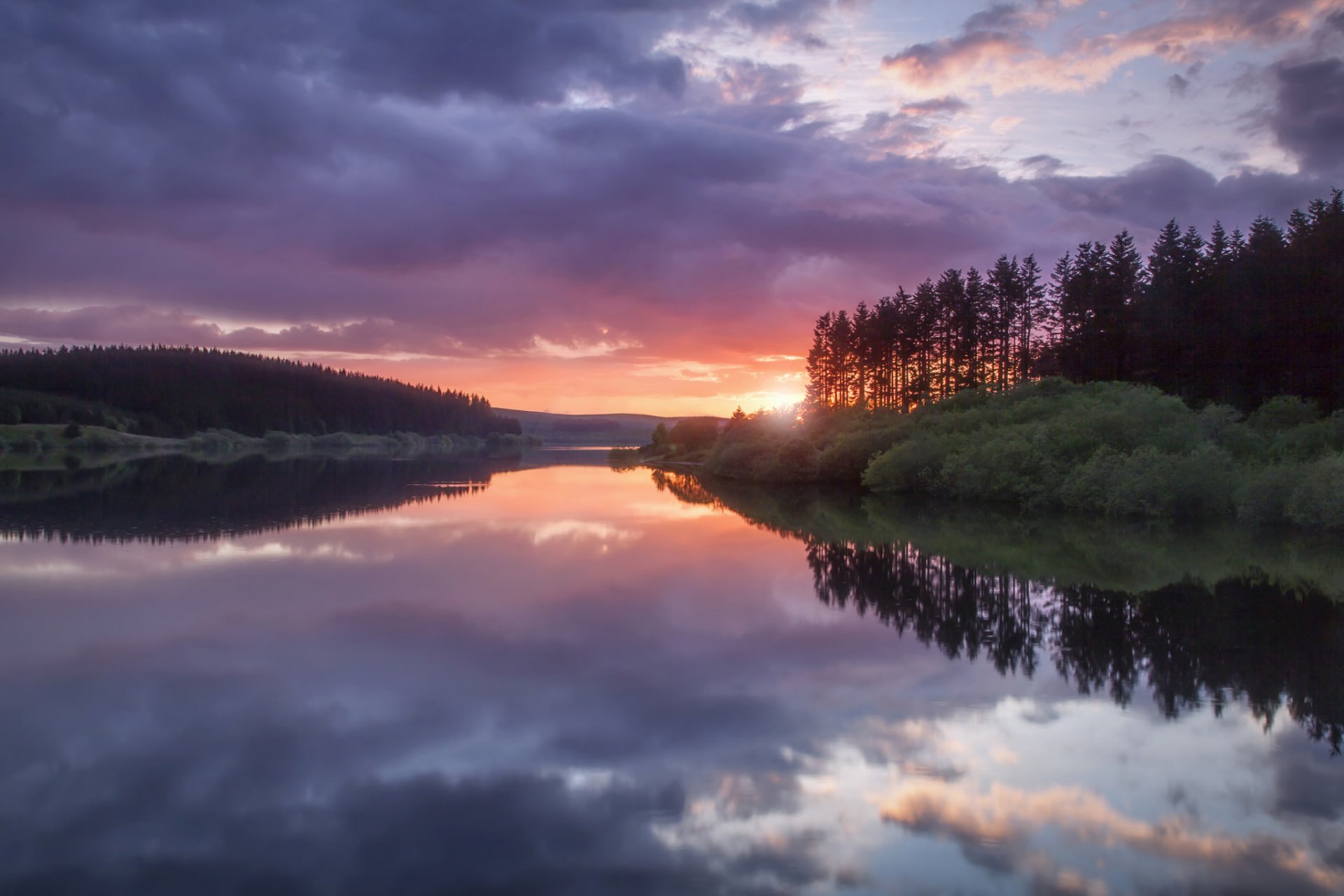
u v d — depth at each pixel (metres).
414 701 12.04
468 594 19.44
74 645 14.95
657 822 8.47
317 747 10.36
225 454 107.94
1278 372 53.19
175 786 9.25
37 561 23.27
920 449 48.03
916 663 14.15
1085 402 46.28
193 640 15.31
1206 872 7.62
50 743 10.47
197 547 25.89
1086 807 8.91
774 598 19.27
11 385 134.25
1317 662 14.22
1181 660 14.34
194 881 7.38
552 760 10.02
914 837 8.22
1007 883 7.42
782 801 9.00
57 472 61.72
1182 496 34.34
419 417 194.38
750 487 56.50
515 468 84.00
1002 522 34.41
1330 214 52.84
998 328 70.31
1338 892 7.30
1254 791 9.34
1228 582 21.23
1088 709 11.95
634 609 18.00
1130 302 62.34
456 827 8.36
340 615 17.27
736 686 12.83
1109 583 21.12
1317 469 31.34
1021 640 15.63
